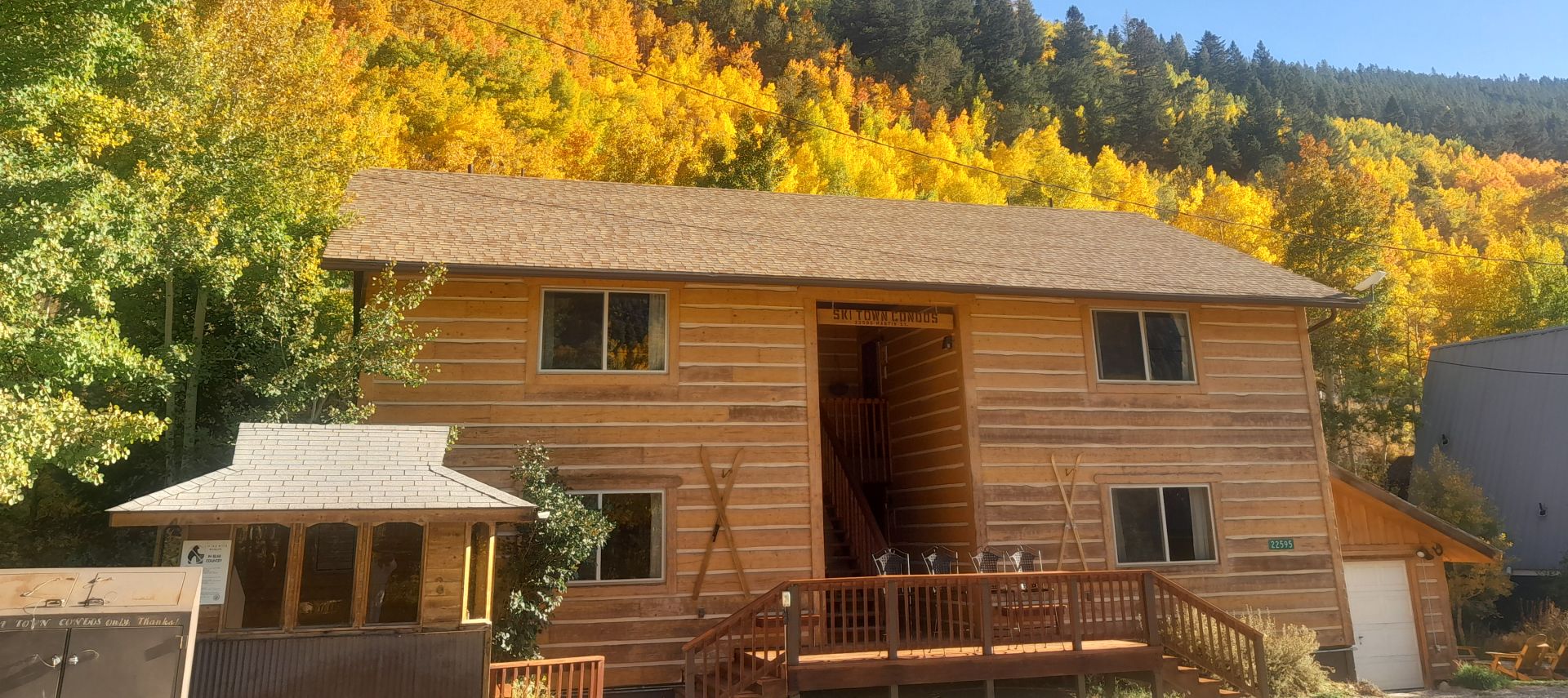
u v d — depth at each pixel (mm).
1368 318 34625
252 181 13906
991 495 13859
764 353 13500
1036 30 132625
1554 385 26219
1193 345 15203
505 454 12328
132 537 13148
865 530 15117
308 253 13438
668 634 12297
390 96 45781
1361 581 16172
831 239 15688
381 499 8711
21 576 6922
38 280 9070
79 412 9156
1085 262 15969
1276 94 159125
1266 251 45938
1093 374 14672
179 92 14203
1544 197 83062
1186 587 14180
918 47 111750
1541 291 43438
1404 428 34875
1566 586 22984
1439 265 51781
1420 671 16016
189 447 12641
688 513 12727
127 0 11531
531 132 51469
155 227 11609
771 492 13062
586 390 12766
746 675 10977
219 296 13109
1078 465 14281
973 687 12219
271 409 12281
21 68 11133
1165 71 141750
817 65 100812
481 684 8820
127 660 6676
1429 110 170375
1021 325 14633
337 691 8461
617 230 14625
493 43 59250
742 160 45469
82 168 10211
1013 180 77062
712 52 95000
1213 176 100750
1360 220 36000
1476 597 22609
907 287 13578
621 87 68562
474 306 12695
